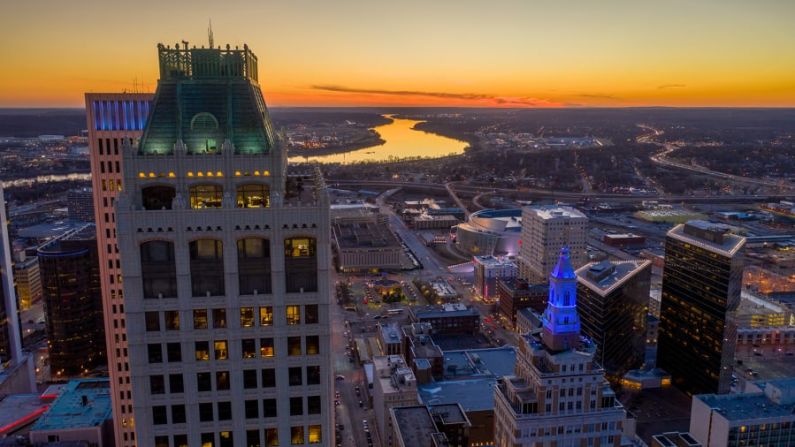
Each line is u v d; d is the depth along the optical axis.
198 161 81.50
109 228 172.88
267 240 80.25
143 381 81.81
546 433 182.25
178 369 82.00
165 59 84.12
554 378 180.12
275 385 84.38
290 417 85.62
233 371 82.94
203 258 79.75
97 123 167.00
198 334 81.31
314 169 102.38
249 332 82.19
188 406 83.31
